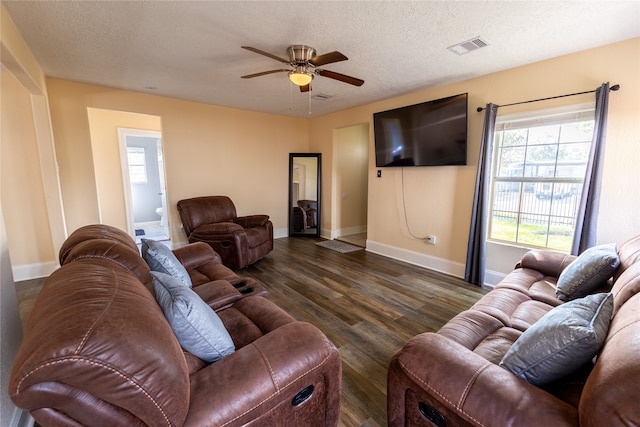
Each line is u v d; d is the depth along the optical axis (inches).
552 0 71.7
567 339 37.9
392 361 46.7
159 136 220.5
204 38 92.6
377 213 179.8
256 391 38.3
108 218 207.2
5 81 124.0
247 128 199.5
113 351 27.2
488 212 130.9
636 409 26.1
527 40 93.0
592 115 100.0
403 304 112.2
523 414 33.5
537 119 112.8
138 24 83.9
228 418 35.4
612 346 33.7
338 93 154.5
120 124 205.8
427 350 44.0
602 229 99.6
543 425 32.2
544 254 94.3
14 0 71.3
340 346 85.4
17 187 129.7
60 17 79.7
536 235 118.4
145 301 37.7
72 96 137.6
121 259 52.0
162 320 36.0
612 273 67.7
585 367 43.0
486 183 123.1
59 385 25.7
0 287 56.3
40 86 116.6
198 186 182.5
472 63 112.0
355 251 187.2
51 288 35.9
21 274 132.4
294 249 191.9
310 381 44.6
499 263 128.4
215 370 40.0
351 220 234.1
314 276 142.2
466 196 136.5
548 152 112.7
